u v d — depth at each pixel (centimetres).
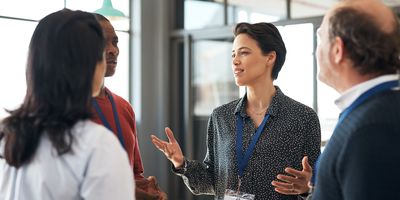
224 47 561
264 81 202
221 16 561
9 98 463
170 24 601
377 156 108
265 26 200
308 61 475
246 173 197
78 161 114
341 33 119
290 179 176
